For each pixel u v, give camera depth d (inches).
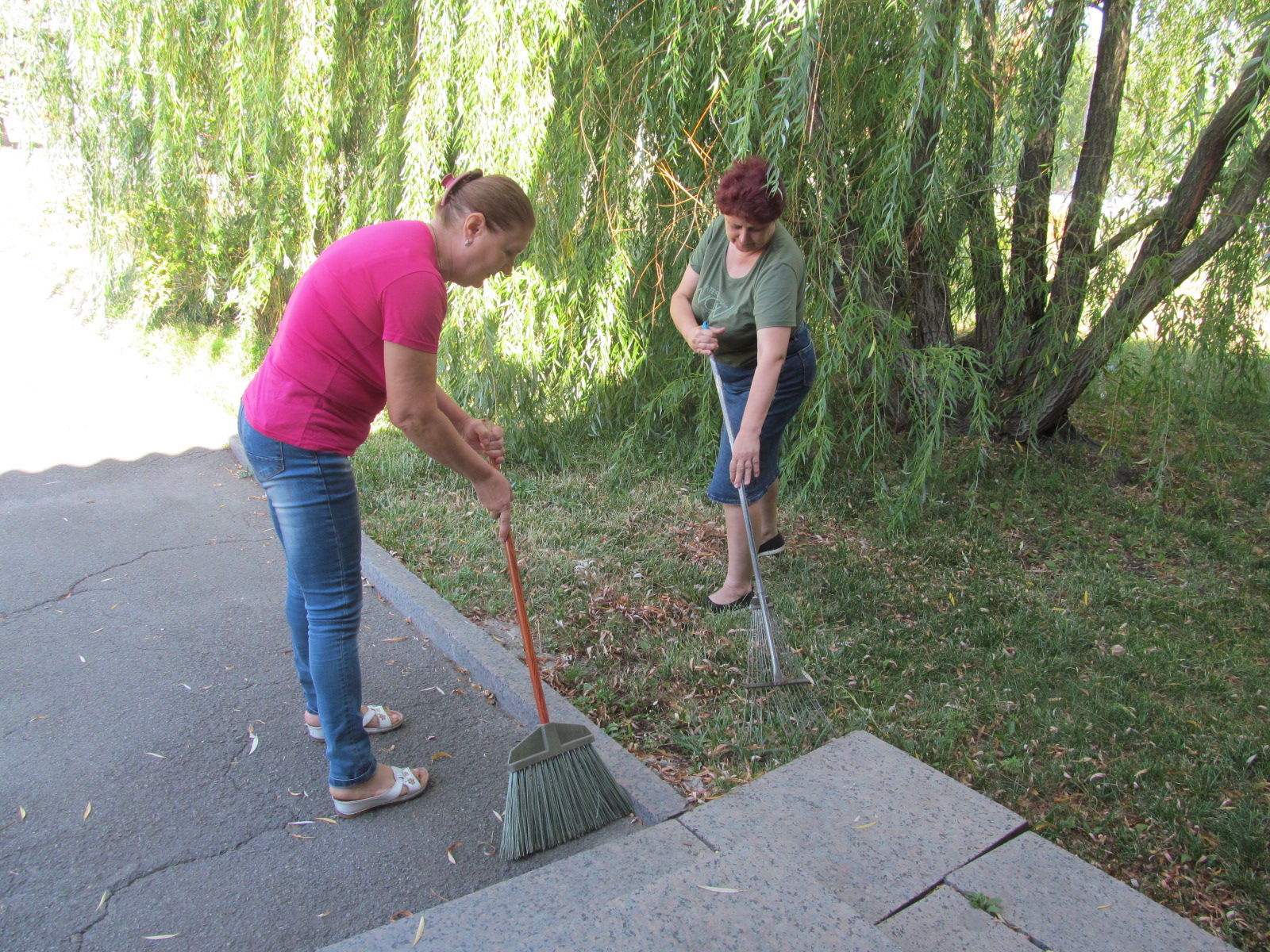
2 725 104.2
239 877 82.8
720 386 127.2
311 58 195.3
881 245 175.6
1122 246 195.2
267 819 91.0
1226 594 150.1
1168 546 170.1
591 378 195.2
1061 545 167.9
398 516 165.5
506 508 88.1
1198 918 82.1
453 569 146.2
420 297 75.1
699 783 97.4
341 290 76.2
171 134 244.2
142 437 212.5
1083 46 178.2
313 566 83.7
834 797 89.9
